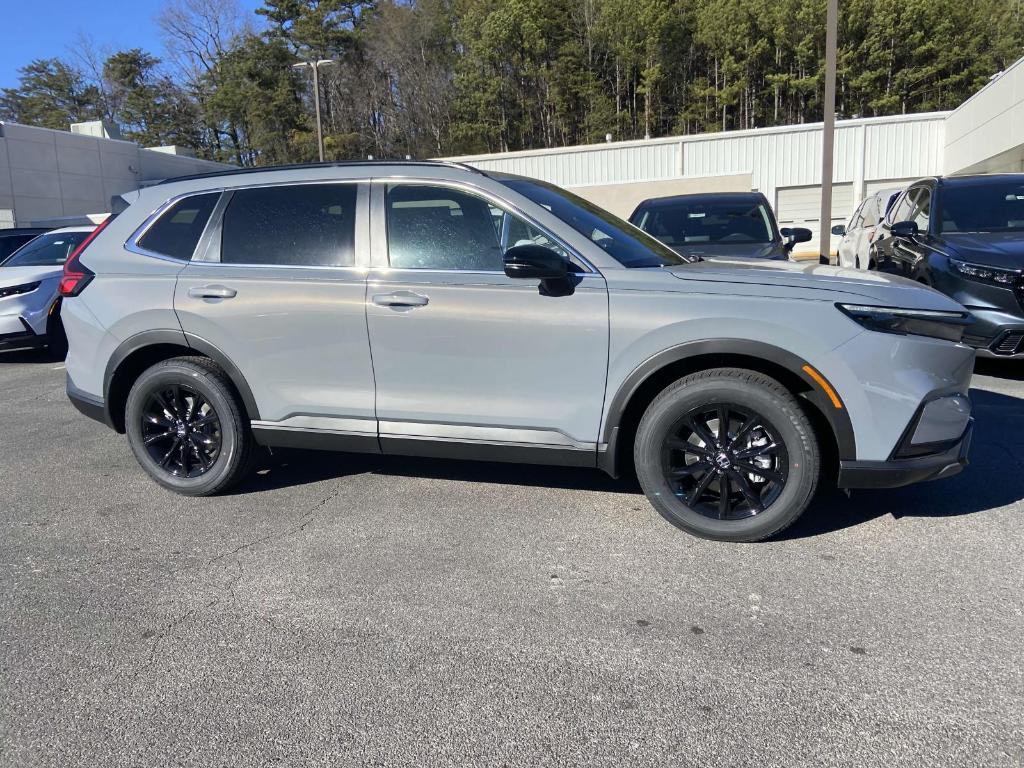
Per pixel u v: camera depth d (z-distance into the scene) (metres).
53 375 8.54
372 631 2.85
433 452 3.86
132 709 2.42
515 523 3.83
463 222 3.74
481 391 3.68
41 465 5.02
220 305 3.98
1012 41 53.19
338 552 3.54
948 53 53.12
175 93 68.06
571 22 61.44
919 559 3.28
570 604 3.00
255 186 4.10
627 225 4.38
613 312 3.44
